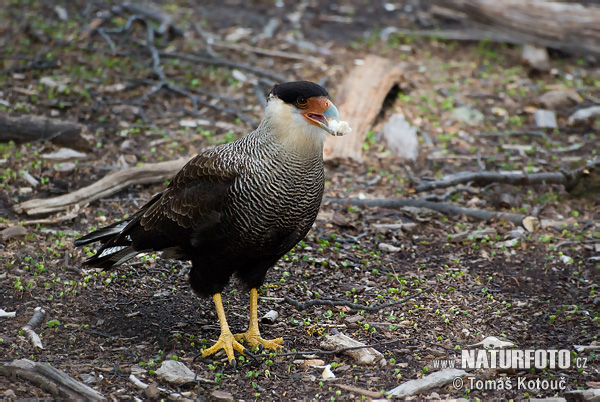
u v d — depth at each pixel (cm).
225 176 487
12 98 930
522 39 1180
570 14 1144
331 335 531
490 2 1173
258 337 528
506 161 892
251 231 487
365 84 1000
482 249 701
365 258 674
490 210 789
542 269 664
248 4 1390
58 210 704
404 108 1012
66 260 620
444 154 905
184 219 501
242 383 477
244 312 583
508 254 692
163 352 509
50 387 444
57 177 779
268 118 479
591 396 447
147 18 1234
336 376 488
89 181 780
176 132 911
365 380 483
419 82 1088
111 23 1207
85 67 1044
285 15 1348
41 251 636
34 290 574
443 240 719
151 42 1128
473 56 1202
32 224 678
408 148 902
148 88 1015
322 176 499
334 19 1349
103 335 526
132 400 446
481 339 543
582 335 550
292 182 479
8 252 626
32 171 781
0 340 500
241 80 1062
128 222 551
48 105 918
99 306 567
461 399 456
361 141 901
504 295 617
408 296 606
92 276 604
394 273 649
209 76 1064
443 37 1255
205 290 519
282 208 482
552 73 1158
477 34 1277
